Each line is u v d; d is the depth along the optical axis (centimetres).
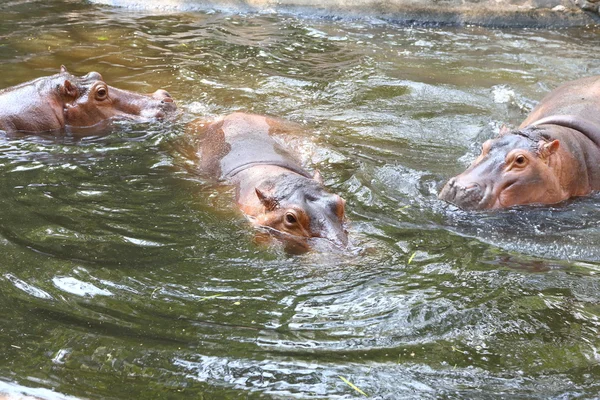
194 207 843
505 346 600
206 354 572
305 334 605
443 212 860
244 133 1023
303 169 949
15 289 653
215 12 1805
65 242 743
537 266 741
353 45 1555
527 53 1529
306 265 719
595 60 1488
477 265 735
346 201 870
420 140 1072
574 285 702
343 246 754
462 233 810
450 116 1170
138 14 1750
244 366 561
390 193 901
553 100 1092
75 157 977
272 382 545
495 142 926
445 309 648
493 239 798
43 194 855
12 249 721
